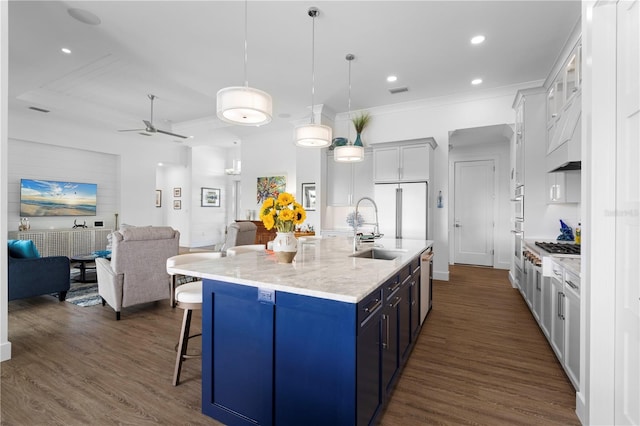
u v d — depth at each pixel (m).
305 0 2.92
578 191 3.48
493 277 5.77
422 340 3.03
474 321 3.54
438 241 5.52
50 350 2.76
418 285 3.00
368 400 1.60
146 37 3.59
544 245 3.46
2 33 2.53
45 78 4.82
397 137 5.78
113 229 7.64
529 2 2.93
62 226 6.86
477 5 2.98
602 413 1.76
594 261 1.79
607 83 1.77
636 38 1.57
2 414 1.90
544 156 4.11
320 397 1.51
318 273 1.87
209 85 5.01
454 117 5.36
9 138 6.04
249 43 3.70
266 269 1.98
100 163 7.46
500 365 2.55
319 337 1.51
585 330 1.88
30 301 4.19
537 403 2.06
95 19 3.25
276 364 1.63
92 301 4.19
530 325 3.42
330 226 6.51
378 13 3.11
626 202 1.66
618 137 1.73
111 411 1.94
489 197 6.85
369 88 5.00
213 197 10.19
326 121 6.01
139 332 3.17
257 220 7.75
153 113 6.68
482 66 4.22
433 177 5.51
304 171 6.39
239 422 1.75
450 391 2.19
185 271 1.95
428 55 3.94
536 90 4.10
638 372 1.55
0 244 2.55
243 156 8.17
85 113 5.99
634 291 1.59
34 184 6.36
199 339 3.02
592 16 1.81
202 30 3.44
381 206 5.46
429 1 2.93
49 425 1.81
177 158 9.22
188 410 1.95
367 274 1.85
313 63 4.17
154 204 8.39
